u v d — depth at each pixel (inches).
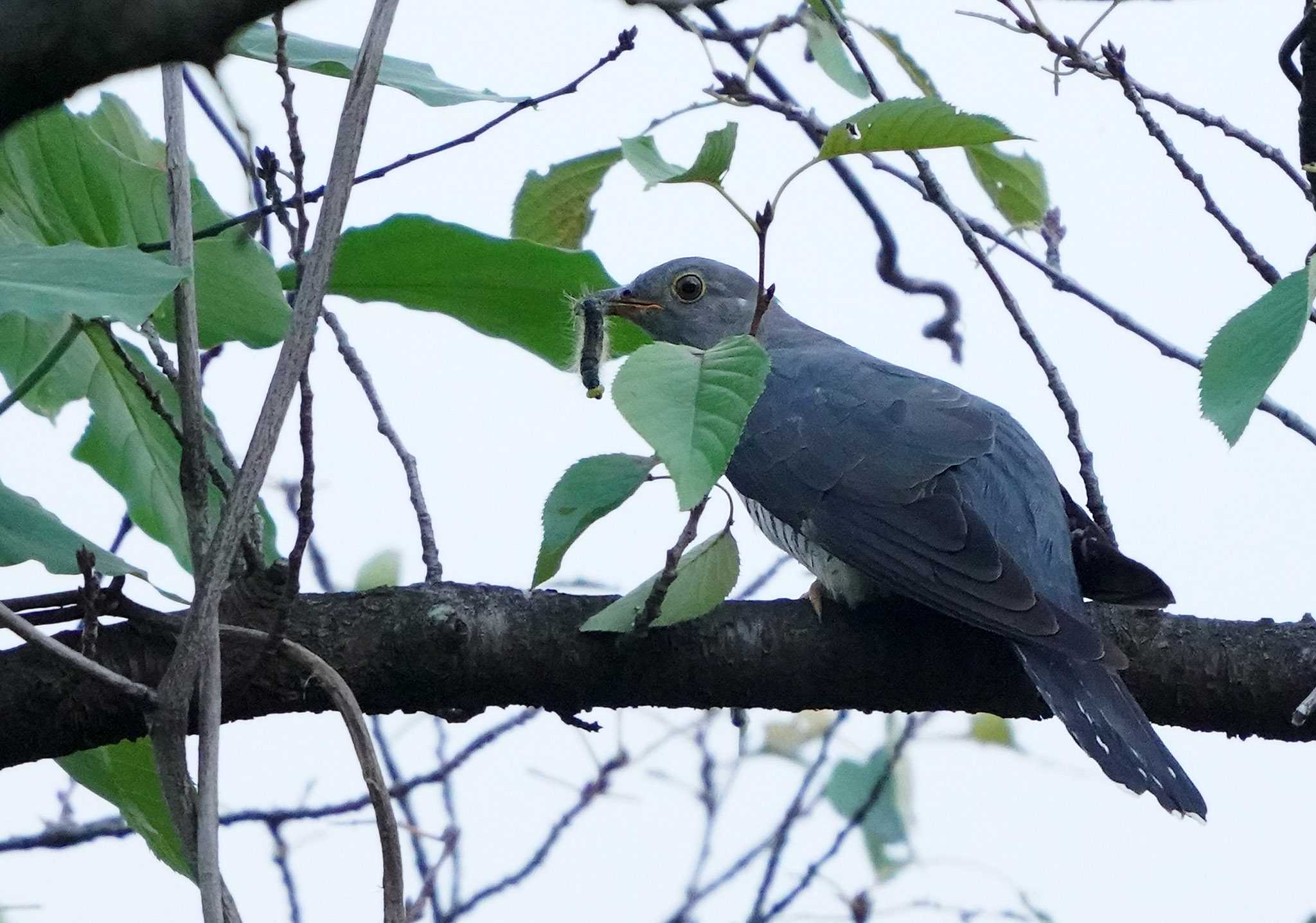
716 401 220.7
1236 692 310.2
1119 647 311.7
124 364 244.7
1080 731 297.9
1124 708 301.9
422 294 298.0
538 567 258.8
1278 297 208.5
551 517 256.7
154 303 203.2
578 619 299.0
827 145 246.4
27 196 266.7
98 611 262.4
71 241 273.7
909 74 356.8
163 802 273.0
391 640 287.4
